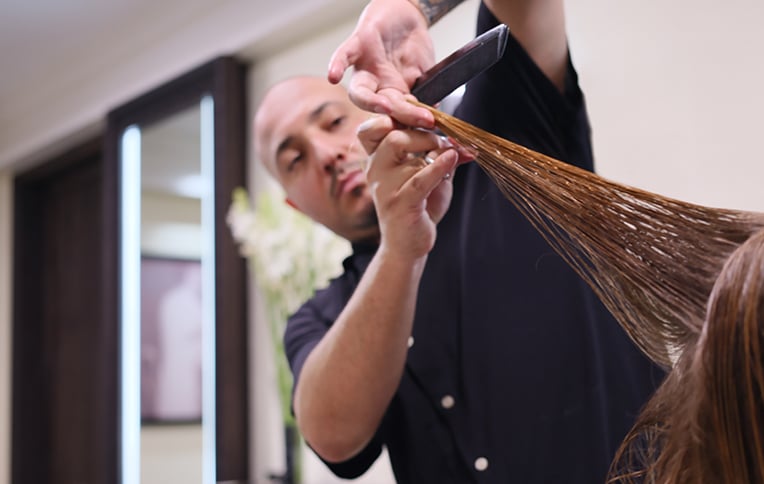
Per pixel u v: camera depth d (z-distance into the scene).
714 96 1.42
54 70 3.39
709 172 1.42
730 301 0.47
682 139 1.45
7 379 4.07
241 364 2.47
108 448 2.97
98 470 3.49
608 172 1.52
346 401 0.82
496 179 0.68
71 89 3.42
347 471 0.96
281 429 2.37
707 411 0.48
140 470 2.82
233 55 2.60
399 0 0.75
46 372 4.03
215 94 2.60
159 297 2.81
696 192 1.44
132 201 2.99
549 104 0.86
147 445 2.80
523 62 0.83
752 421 0.45
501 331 0.88
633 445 0.68
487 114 0.87
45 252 4.10
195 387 2.64
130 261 2.97
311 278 2.05
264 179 2.51
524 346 0.87
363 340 0.79
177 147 2.80
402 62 0.74
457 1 0.78
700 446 0.48
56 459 3.89
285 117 1.06
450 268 0.93
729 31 1.41
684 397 0.51
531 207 0.66
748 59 1.38
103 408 3.02
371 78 0.72
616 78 1.53
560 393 0.84
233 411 2.45
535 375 0.85
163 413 2.76
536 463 0.84
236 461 2.43
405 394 0.92
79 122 3.35
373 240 1.04
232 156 2.55
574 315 0.86
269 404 2.42
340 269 2.02
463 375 0.89
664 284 0.56
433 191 0.77
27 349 4.04
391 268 0.76
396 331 0.79
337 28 2.35
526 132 0.86
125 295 2.98
